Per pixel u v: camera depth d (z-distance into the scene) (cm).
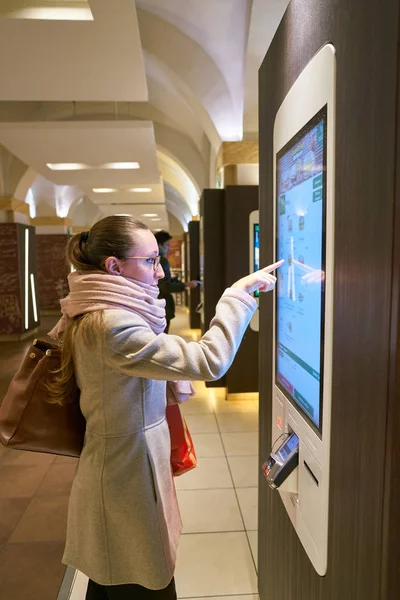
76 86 453
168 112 778
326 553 103
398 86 67
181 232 2994
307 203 112
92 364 112
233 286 117
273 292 152
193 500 278
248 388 474
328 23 96
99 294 112
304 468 118
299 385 123
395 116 68
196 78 520
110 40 357
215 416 428
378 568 77
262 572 181
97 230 117
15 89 462
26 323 931
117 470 115
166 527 120
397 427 72
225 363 107
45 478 309
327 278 97
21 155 689
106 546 117
